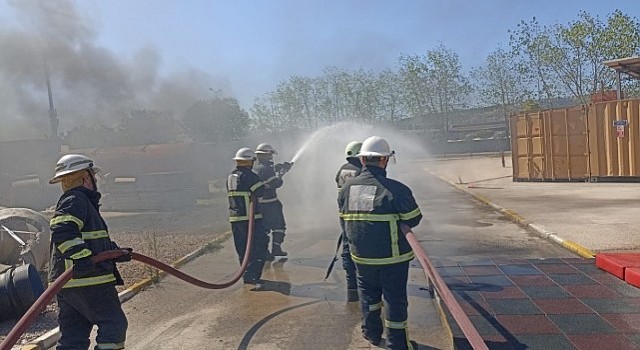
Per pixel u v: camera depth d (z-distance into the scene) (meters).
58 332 5.59
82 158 4.18
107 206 18.92
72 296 4.00
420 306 5.86
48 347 5.41
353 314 5.76
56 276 4.16
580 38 30.61
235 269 8.35
